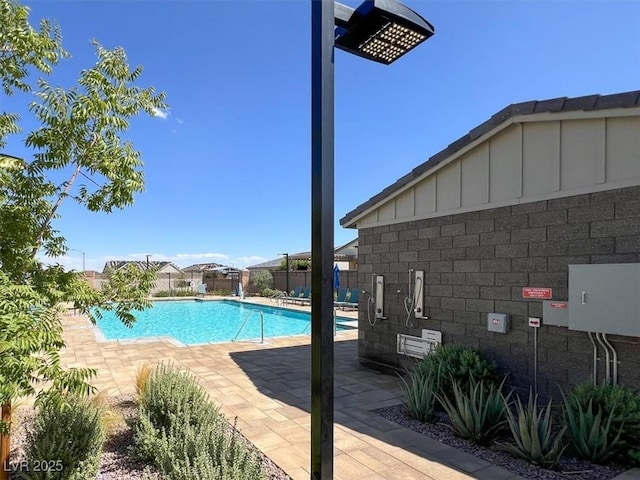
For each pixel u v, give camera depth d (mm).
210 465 2492
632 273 3525
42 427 3107
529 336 4562
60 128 2600
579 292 3893
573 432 3406
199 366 7203
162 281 29703
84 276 2955
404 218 6340
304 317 17141
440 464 3324
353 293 18328
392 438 3893
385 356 6629
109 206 2918
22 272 2500
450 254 5574
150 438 3234
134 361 7633
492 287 4992
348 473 3172
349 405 4957
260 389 5707
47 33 2635
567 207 4234
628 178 3748
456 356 4930
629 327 3523
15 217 2496
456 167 5527
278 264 33750
